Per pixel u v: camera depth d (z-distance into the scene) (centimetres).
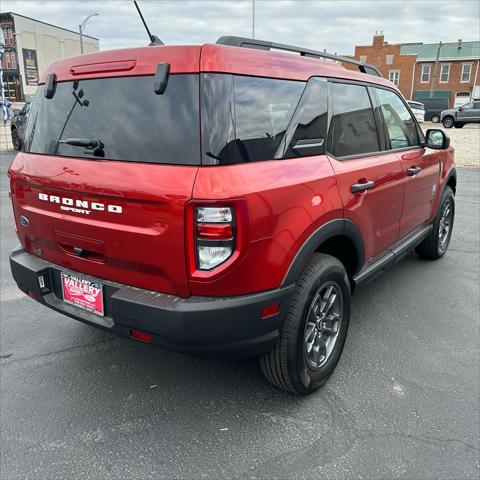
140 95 221
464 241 587
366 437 241
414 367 305
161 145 212
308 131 256
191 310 209
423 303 401
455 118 2961
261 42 258
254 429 247
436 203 455
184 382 289
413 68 5241
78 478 215
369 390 280
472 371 301
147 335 224
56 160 250
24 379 290
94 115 236
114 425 251
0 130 2312
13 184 281
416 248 499
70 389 281
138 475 217
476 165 1381
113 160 225
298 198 232
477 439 239
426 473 217
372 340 339
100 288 244
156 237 212
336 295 280
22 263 278
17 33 5641
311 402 269
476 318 375
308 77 262
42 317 373
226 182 201
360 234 294
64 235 252
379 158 323
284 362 248
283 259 226
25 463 224
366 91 324
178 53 212
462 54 5094
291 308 243
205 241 203
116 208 222
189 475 217
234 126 211
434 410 262
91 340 339
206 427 249
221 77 210
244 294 217
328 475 216
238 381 290
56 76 261
